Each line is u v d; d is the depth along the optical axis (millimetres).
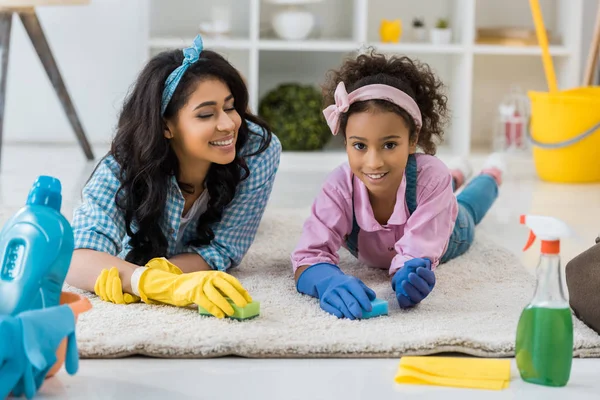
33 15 3451
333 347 1475
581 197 3047
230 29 3939
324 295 1684
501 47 3717
